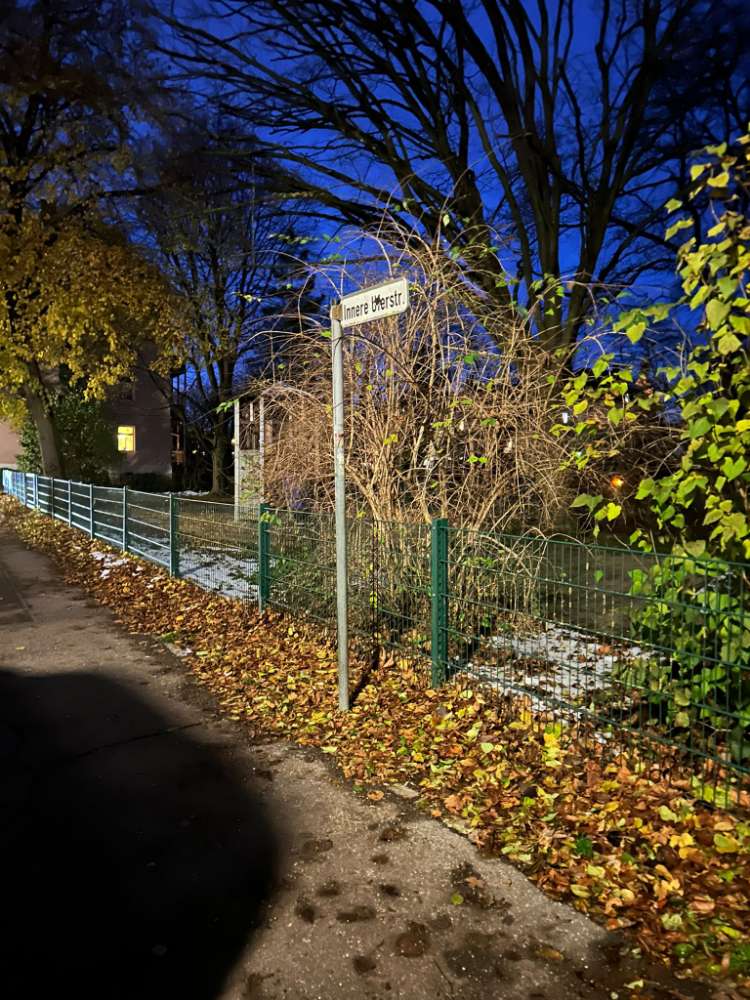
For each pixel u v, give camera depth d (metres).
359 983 2.35
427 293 5.85
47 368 24.81
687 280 3.27
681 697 3.45
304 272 6.82
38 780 3.87
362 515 5.77
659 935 2.50
